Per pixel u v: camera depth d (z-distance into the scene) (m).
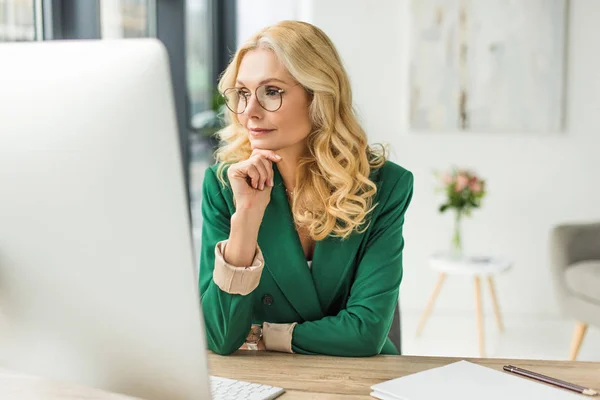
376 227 1.51
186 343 0.83
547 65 4.30
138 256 0.81
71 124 0.80
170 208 0.79
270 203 1.48
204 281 1.45
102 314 0.84
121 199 0.80
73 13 3.43
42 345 0.89
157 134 0.78
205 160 5.76
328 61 1.40
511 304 4.50
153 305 0.83
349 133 1.46
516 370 1.17
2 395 0.86
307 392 1.10
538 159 4.40
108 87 0.79
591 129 4.36
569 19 4.30
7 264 0.87
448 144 4.43
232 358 1.29
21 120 0.83
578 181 4.39
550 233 3.67
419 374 1.14
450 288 4.53
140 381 0.86
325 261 1.48
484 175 4.43
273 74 1.36
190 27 5.35
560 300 3.61
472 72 4.34
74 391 0.87
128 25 4.27
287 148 1.46
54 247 0.84
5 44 0.85
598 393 1.07
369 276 1.45
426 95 4.38
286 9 5.38
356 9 4.40
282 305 1.49
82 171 0.81
